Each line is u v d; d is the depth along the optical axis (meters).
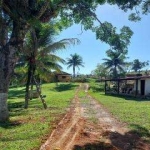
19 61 31.98
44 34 30.02
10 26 21.31
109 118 20.94
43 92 66.75
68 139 14.17
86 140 14.10
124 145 13.49
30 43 30.09
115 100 39.47
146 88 46.56
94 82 96.62
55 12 19.94
